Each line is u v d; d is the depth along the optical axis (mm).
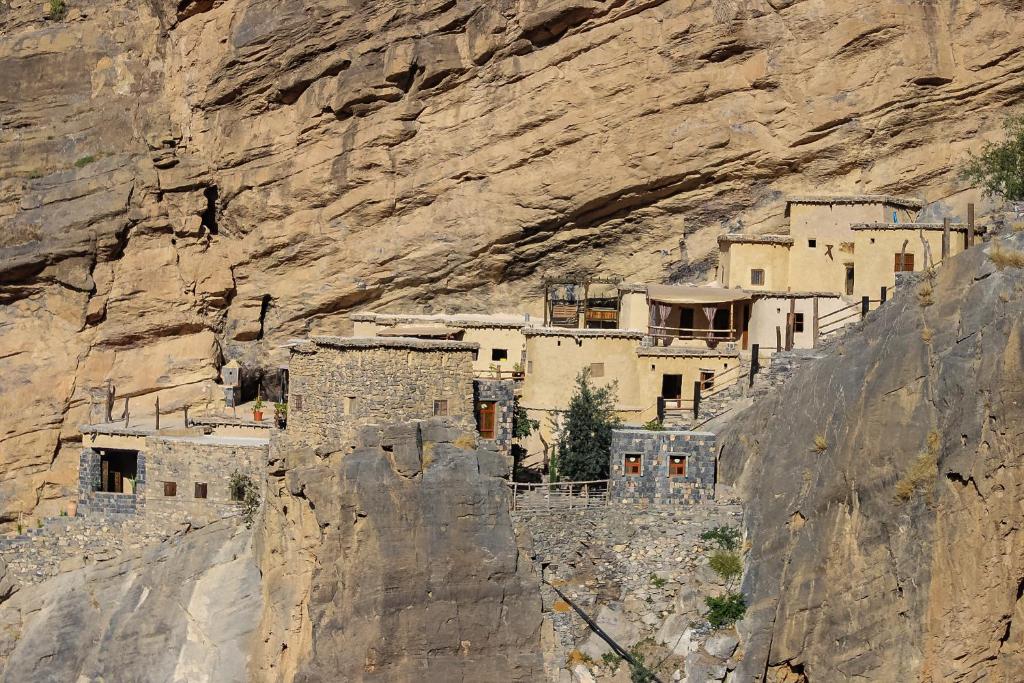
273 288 84812
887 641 60312
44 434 83000
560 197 79125
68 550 76500
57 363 83562
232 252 85250
